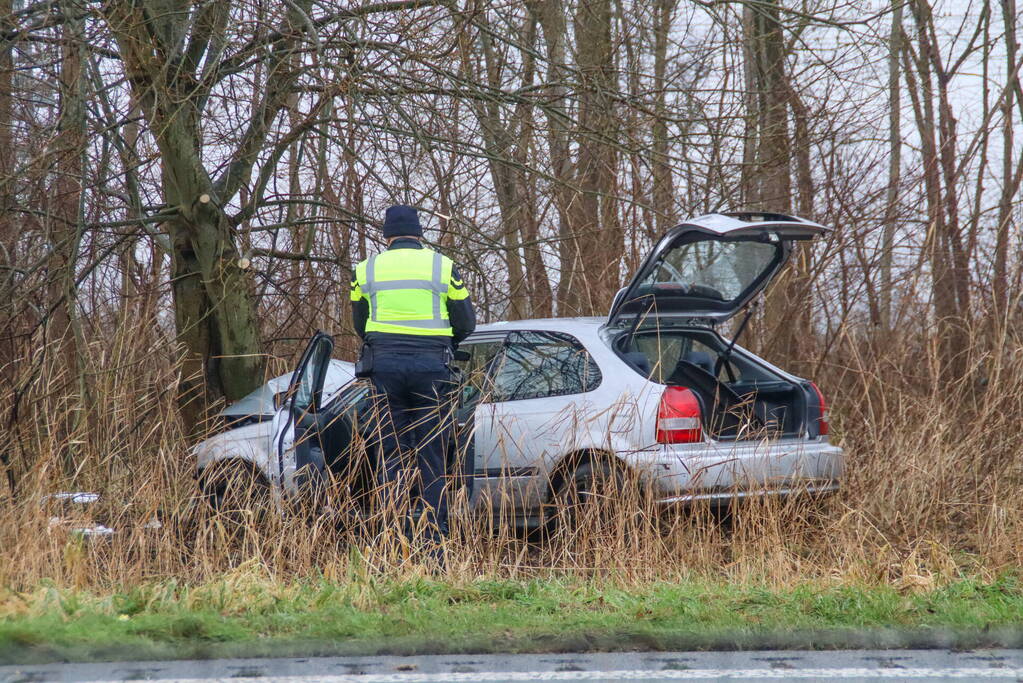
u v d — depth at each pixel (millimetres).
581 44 38031
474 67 35875
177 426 27344
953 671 14945
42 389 26938
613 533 23297
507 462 24688
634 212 37469
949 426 28922
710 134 35188
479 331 27516
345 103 29969
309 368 24969
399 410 23562
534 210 37938
